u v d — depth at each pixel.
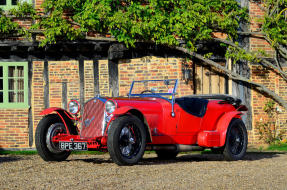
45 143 7.61
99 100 7.10
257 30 12.71
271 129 12.56
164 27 11.66
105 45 11.98
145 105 7.18
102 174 5.91
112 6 11.95
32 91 12.34
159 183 5.16
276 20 12.40
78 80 12.31
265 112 12.60
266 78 12.68
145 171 6.18
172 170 6.31
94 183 5.21
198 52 12.38
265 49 12.72
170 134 7.46
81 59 12.33
